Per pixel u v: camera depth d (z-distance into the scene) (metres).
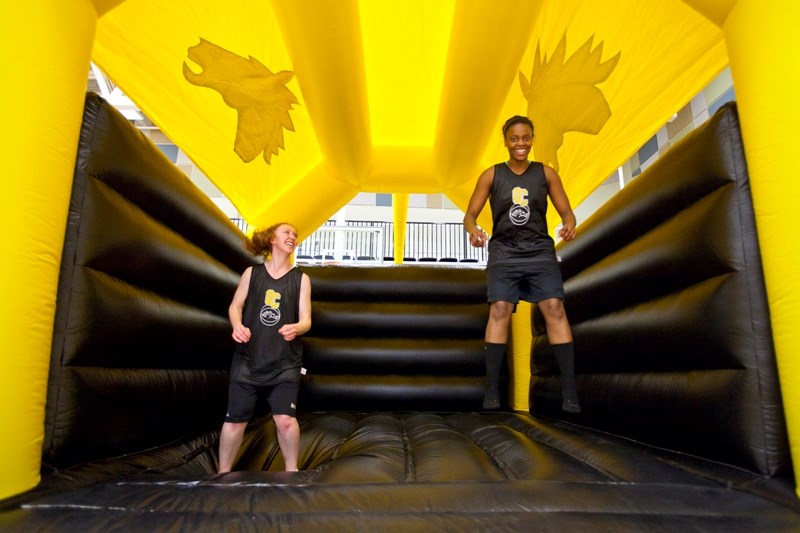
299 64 3.38
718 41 2.69
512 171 2.70
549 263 2.63
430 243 11.87
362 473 1.88
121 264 2.27
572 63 3.50
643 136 3.42
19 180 1.58
